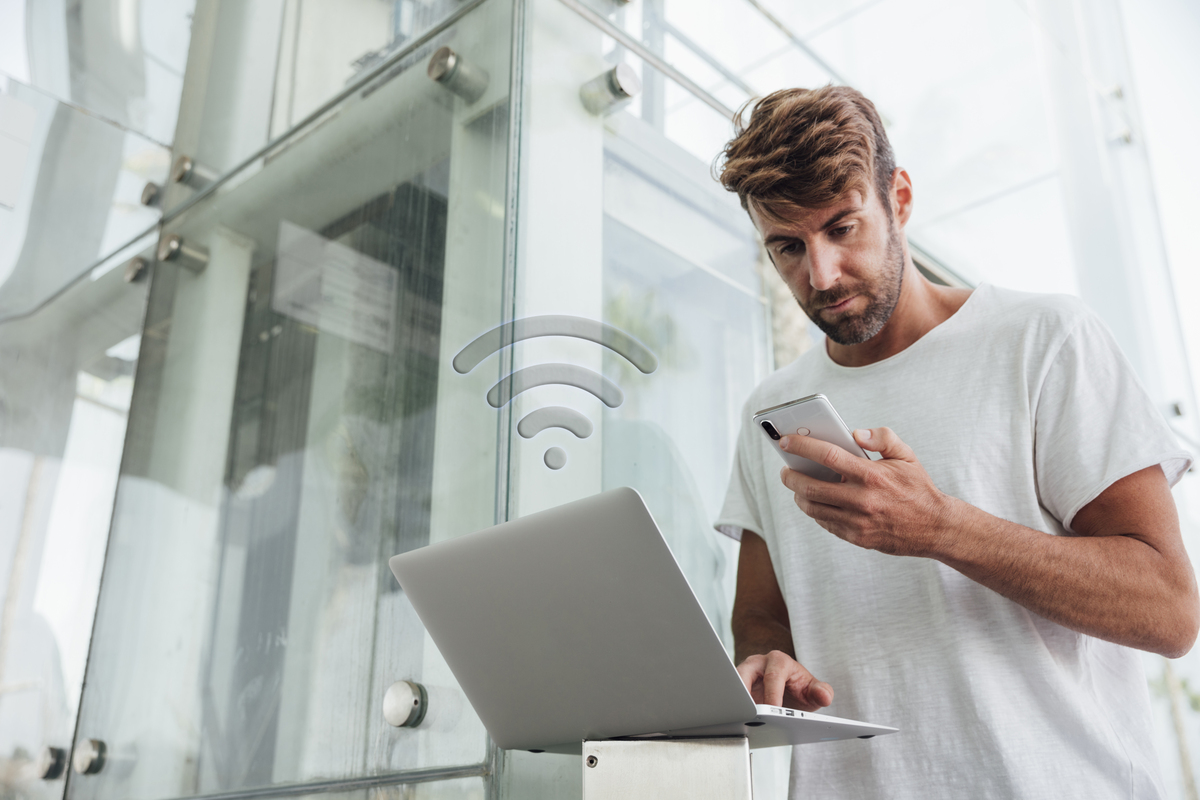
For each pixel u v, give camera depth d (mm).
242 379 1471
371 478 1206
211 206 1688
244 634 1269
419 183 1305
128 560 1514
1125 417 837
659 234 1391
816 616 958
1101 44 2588
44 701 1446
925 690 847
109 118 1808
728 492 1145
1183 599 758
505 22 1262
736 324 1479
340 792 1068
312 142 1531
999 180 2111
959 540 750
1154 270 2383
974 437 901
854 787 859
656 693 572
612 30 1396
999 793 783
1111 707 839
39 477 1543
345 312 1344
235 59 1765
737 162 933
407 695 1031
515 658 645
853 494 732
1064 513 853
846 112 903
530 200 1187
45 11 1794
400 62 1417
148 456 1577
